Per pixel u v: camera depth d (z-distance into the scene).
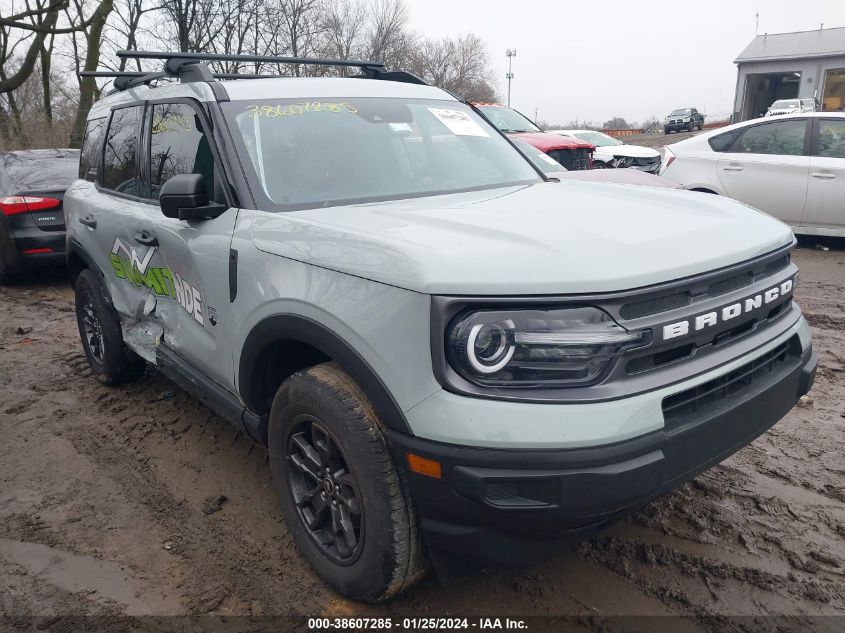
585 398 2.00
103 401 4.71
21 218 7.81
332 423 2.41
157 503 3.42
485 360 2.02
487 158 3.71
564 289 2.00
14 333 6.46
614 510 2.05
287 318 2.52
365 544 2.41
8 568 2.94
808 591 2.64
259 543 3.07
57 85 25.69
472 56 52.75
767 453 3.71
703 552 2.89
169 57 3.68
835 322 5.96
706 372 2.23
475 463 2.00
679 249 2.28
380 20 34.34
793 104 31.84
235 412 3.12
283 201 2.97
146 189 3.85
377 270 2.20
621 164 16.14
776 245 2.62
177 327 3.50
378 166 3.27
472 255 2.11
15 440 4.17
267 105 3.31
